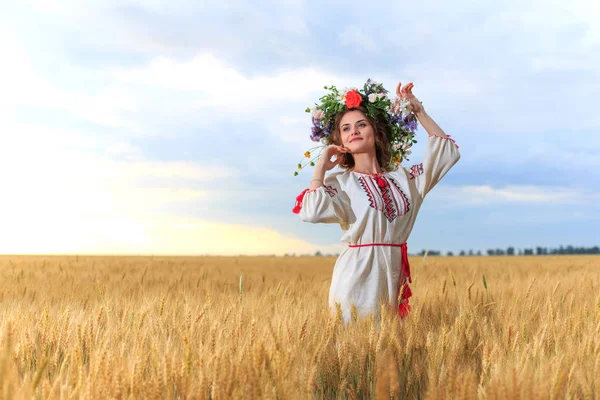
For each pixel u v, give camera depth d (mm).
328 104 4227
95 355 2348
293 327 2906
